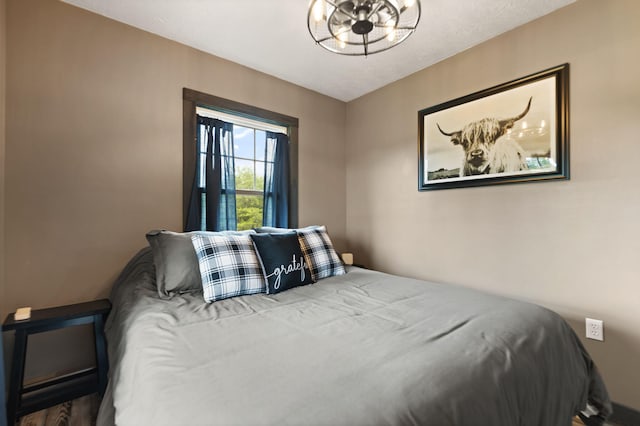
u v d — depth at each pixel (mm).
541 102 1909
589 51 1729
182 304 1435
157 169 2088
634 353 1582
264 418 621
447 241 2447
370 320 1230
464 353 924
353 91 3068
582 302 1753
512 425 818
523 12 1867
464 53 2311
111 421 993
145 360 911
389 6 1355
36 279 1678
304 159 2980
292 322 1213
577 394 1175
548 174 1875
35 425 1460
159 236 1711
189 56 2240
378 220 3006
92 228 1851
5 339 1578
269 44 2215
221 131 2436
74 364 1791
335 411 646
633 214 1587
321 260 2090
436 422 670
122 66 1965
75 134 1801
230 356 910
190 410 655
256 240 1818
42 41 1713
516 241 2039
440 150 2471
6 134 1600
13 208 1617
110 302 1772
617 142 1636
